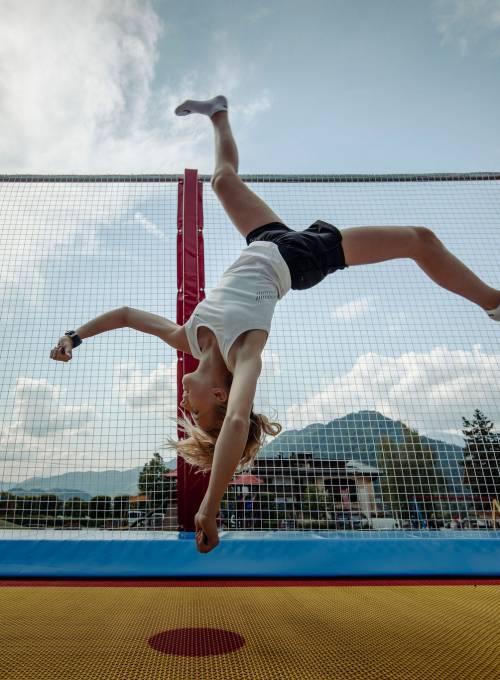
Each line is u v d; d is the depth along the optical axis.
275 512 2.80
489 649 1.07
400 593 1.99
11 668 0.90
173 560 2.37
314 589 2.12
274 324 3.43
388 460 3.01
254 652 1.04
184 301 3.36
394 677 0.87
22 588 2.12
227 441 1.22
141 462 2.91
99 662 0.95
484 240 3.84
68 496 2.81
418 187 3.94
